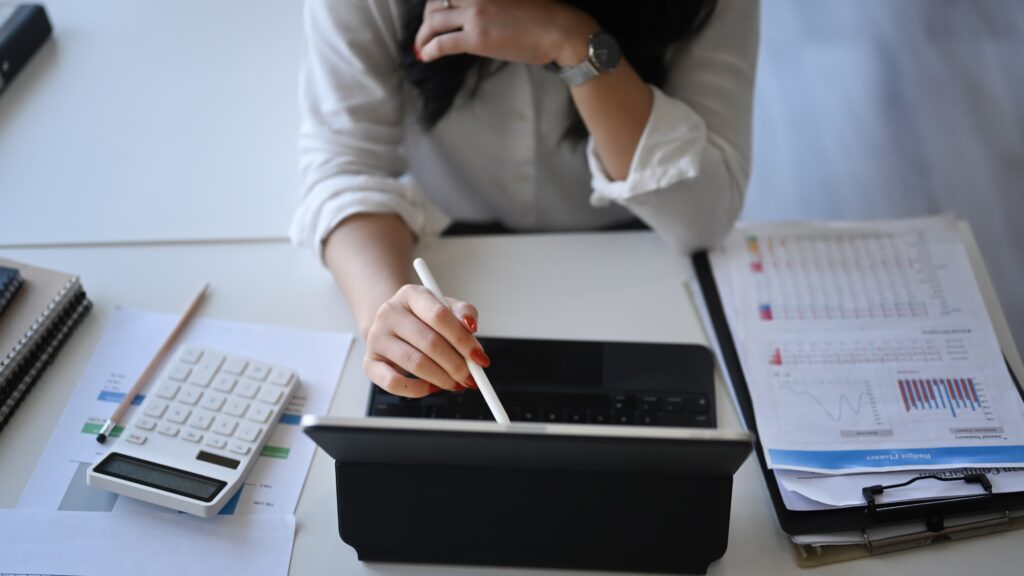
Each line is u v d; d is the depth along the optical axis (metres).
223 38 1.33
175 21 1.36
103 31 1.33
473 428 0.61
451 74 1.04
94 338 0.93
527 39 0.94
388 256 0.96
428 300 0.79
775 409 0.84
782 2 2.56
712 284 0.97
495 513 0.72
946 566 0.74
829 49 2.43
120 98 1.23
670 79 1.07
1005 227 2.02
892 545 0.75
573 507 0.71
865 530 0.75
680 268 1.02
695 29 1.01
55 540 0.75
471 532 0.72
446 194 1.25
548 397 0.85
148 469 0.79
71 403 0.87
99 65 1.28
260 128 1.19
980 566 0.74
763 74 2.38
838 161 2.18
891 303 0.93
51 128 1.18
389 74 1.09
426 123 1.11
